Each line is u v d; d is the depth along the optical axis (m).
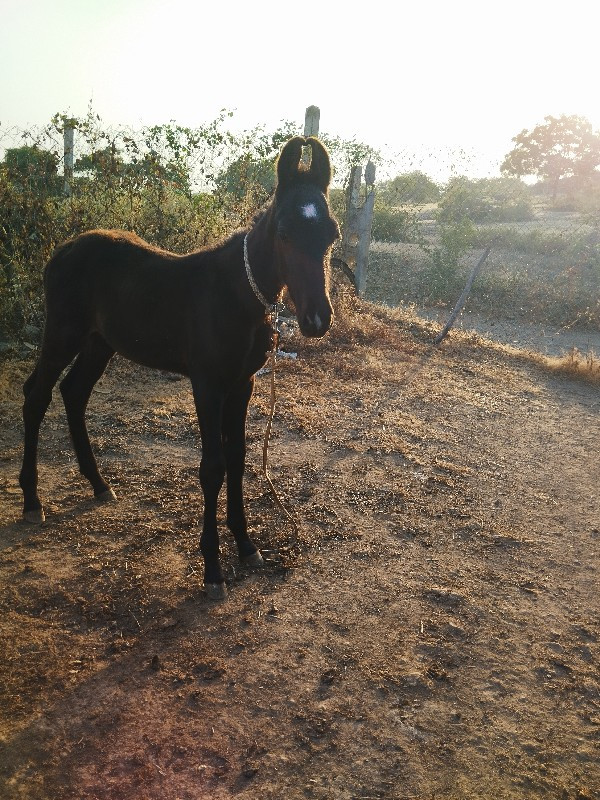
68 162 9.72
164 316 3.88
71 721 2.85
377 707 3.05
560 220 25.33
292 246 3.12
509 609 3.86
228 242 3.73
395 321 10.31
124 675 3.13
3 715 2.87
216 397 3.70
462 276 15.12
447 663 3.37
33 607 3.57
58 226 8.19
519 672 3.36
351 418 6.51
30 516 4.38
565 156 46.50
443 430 6.50
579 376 8.80
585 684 3.30
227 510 4.09
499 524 4.82
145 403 6.39
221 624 3.54
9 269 7.89
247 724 2.90
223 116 9.88
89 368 4.68
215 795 2.56
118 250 4.30
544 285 14.51
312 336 3.12
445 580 4.09
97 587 3.77
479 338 10.31
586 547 4.63
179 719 2.90
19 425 5.77
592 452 6.36
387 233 18.55
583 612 3.89
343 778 2.67
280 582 3.94
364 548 4.34
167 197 9.45
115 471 5.12
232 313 3.55
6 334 7.56
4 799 2.49
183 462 5.32
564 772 2.79
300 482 5.13
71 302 4.35
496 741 2.92
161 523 4.46
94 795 2.53
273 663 3.27
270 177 10.52
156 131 9.62
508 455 6.10
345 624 3.61
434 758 2.80
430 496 5.12
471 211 24.09
